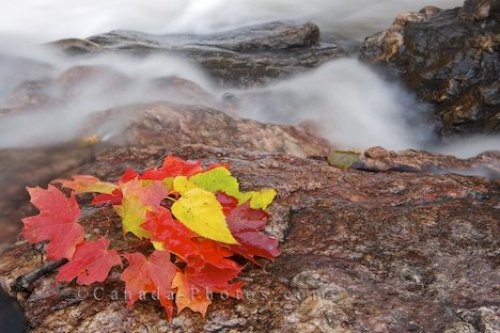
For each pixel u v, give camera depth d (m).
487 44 4.78
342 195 2.73
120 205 2.19
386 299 1.99
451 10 5.53
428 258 2.23
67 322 1.91
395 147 4.70
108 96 4.16
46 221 2.02
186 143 3.33
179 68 5.72
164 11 8.27
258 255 2.06
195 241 1.93
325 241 2.33
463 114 4.70
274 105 5.04
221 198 2.18
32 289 2.12
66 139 3.26
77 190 2.17
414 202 2.70
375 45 5.80
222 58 6.09
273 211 2.50
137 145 3.20
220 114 3.72
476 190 2.80
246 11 8.24
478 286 2.06
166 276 1.84
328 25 7.77
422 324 1.88
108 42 6.31
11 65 4.86
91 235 2.27
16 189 2.78
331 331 1.84
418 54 5.31
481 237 2.35
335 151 3.44
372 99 5.30
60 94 4.12
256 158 3.12
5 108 3.80
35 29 7.63
